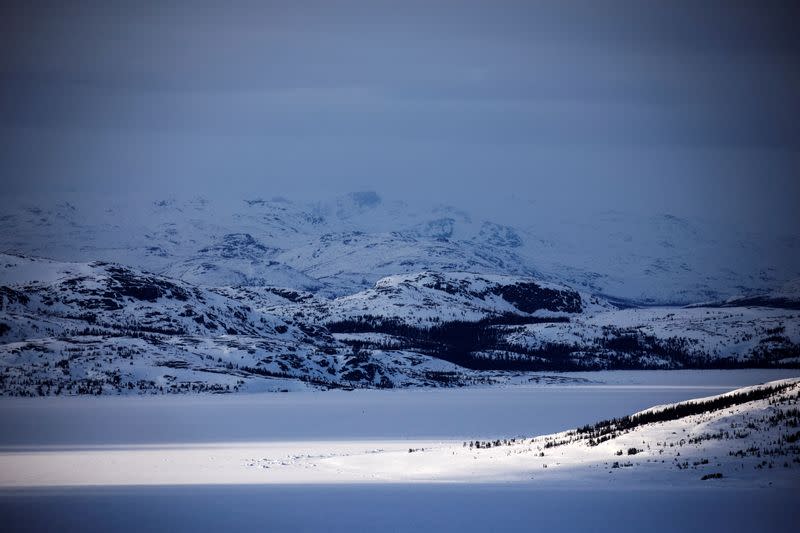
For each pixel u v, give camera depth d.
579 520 171.50
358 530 170.00
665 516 172.25
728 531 161.38
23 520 183.75
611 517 172.88
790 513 172.38
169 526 176.25
